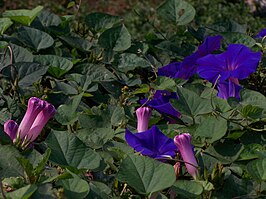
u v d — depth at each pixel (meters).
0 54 3.94
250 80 4.24
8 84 3.72
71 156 2.77
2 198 2.45
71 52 4.41
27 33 4.31
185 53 4.58
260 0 10.38
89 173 2.82
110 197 2.65
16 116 3.42
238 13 10.43
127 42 4.42
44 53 4.32
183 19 4.82
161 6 4.84
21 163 2.55
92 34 4.86
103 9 12.25
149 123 3.51
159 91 3.75
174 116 3.46
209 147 3.09
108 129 3.21
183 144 2.82
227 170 2.88
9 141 2.93
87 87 3.84
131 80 4.09
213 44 4.01
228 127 3.22
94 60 4.27
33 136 2.99
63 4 11.67
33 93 3.66
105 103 3.92
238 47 3.60
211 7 10.68
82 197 2.45
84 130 3.23
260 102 3.41
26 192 2.39
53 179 2.56
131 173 2.57
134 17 10.48
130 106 3.64
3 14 4.64
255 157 2.99
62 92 3.74
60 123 3.39
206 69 3.61
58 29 4.62
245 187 2.80
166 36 4.91
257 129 3.22
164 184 2.53
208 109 3.26
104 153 2.98
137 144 2.90
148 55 4.41
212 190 2.75
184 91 3.29
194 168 2.82
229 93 3.62
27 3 11.67
